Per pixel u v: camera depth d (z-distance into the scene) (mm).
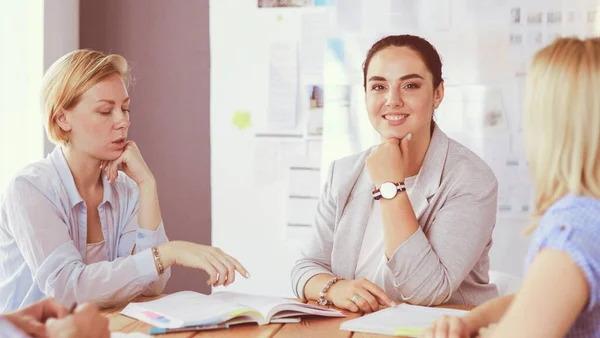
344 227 1728
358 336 1233
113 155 1691
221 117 2807
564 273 866
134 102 2891
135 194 1825
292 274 1712
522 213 2545
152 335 1243
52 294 1521
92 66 1646
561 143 921
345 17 2682
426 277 1507
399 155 1567
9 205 1585
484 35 2566
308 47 2723
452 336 1089
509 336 881
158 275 1546
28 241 1555
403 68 1626
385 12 2643
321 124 2719
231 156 2801
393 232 1521
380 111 1657
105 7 2889
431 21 2607
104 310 1482
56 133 1671
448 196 1622
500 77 2562
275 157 2758
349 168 1774
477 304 1664
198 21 2848
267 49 2758
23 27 2627
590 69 906
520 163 2547
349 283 1527
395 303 1487
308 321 1357
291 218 2750
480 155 2582
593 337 907
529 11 2535
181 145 2875
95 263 1584
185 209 2881
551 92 925
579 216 895
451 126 2605
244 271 1514
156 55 2877
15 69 2625
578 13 2502
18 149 2635
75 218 1677
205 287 2834
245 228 2793
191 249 1543
